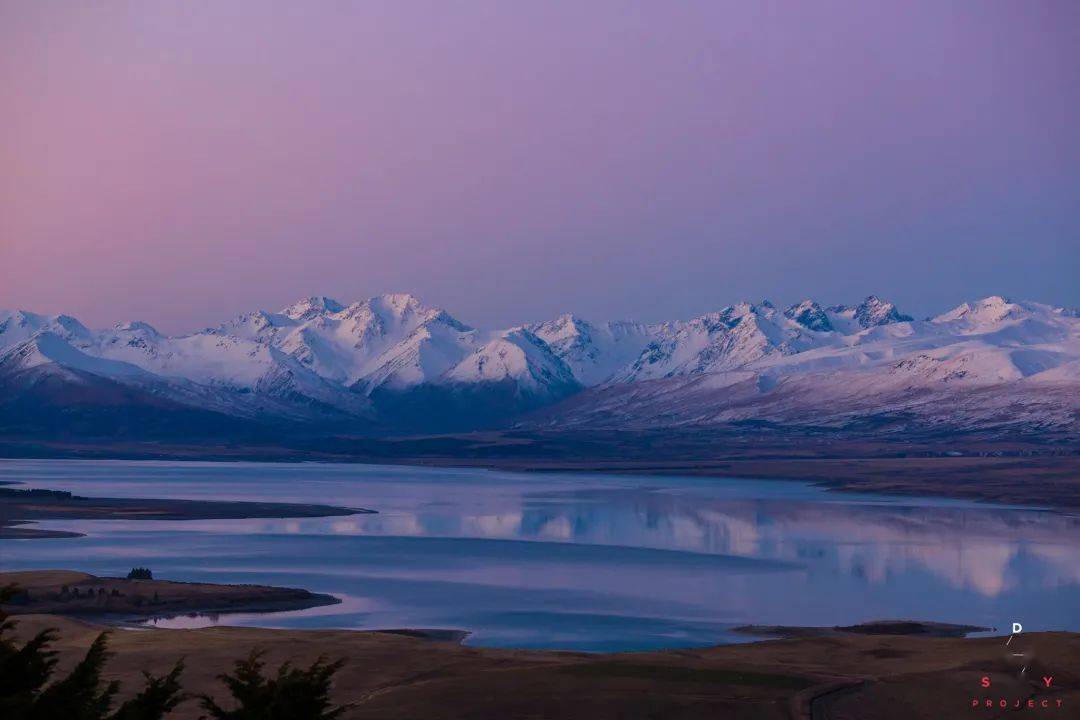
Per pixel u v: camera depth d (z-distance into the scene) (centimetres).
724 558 15862
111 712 6662
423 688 7200
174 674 4466
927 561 15612
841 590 13075
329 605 11912
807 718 6588
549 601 12238
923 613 11662
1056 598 12612
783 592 12912
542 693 7081
